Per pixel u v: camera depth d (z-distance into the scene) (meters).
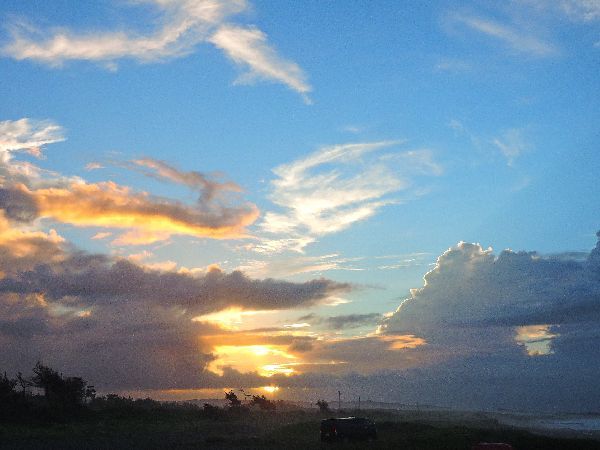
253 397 160.00
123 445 52.84
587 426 177.75
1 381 93.06
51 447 49.88
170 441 59.31
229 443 55.94
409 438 58.12
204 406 121.25
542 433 100.50
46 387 96.25
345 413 161.88
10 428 73.38
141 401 121.94
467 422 143.50
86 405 101.88
